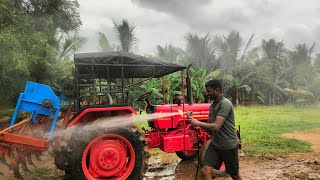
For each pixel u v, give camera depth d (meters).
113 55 4.86
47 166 5.87
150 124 6.13
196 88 19.45
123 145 4.73
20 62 9.88
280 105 25.23
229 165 3.70
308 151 7.31
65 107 5.55
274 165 6.05
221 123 3.54
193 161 6.50
